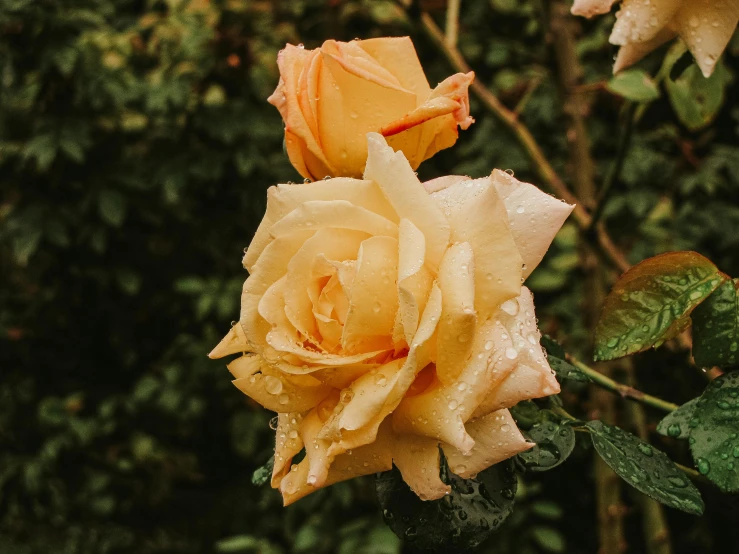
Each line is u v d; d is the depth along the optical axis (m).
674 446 0.88
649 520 0.59
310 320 0.26
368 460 0.26
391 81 0.30
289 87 0.30
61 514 1.34
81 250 1.33
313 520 1.13
